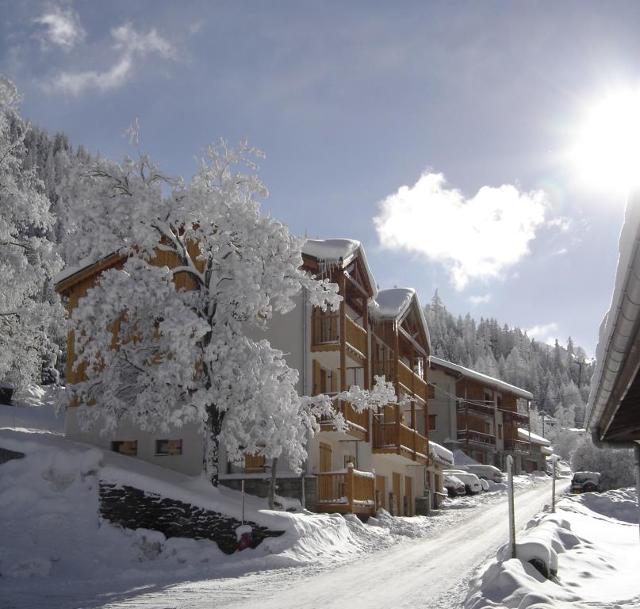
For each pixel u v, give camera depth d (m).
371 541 24.55
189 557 20.12
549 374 178.88
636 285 4.77
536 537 15.23
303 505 26.59
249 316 23.83
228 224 23.19
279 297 23.41
